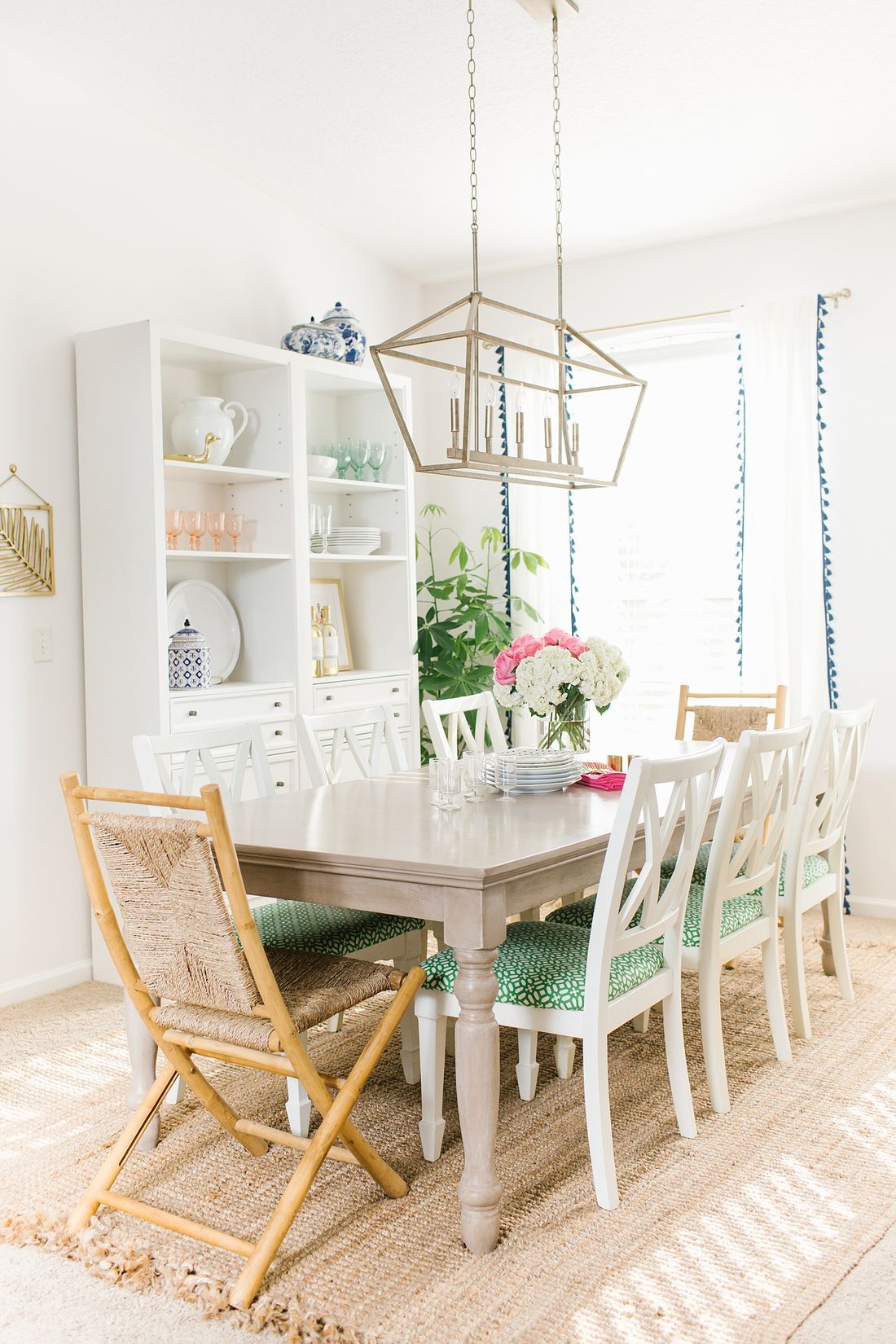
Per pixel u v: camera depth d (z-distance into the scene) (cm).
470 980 219
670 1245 220
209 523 405
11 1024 352
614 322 514
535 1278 210
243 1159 259
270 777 330
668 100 375
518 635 537
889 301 450
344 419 510
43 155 375
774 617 466
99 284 395
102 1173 236
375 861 227
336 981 236
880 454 452
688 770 242
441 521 569
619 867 228
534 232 492
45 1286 211
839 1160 254
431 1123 255
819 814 332
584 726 341
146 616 372
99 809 383
